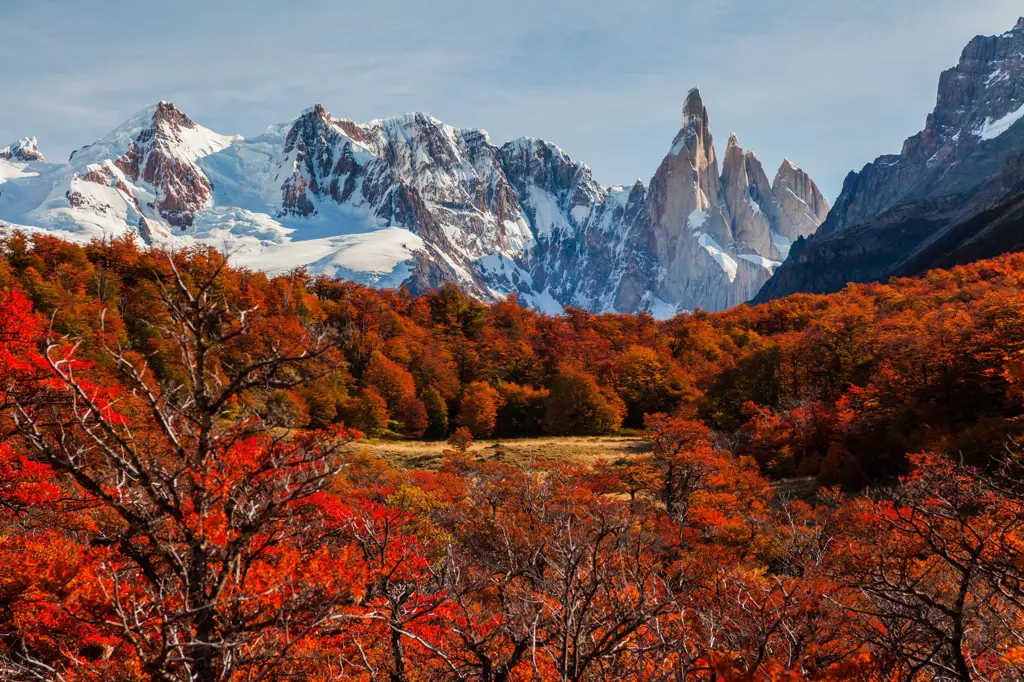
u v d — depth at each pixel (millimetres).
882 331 81125
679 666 7258
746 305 151250
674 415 83375
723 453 58531
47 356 6965
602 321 146500
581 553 7645
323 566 7516
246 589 7059
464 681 8508
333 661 9453
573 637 7188
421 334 123125
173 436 7176
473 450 77375
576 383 93562
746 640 8312
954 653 5895
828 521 18844
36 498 10438
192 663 6648
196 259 49156
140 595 7469
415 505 30234
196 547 6902
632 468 52031
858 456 49781
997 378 46781
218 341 7504
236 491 7387
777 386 82375
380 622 9094
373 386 91000
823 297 145125
